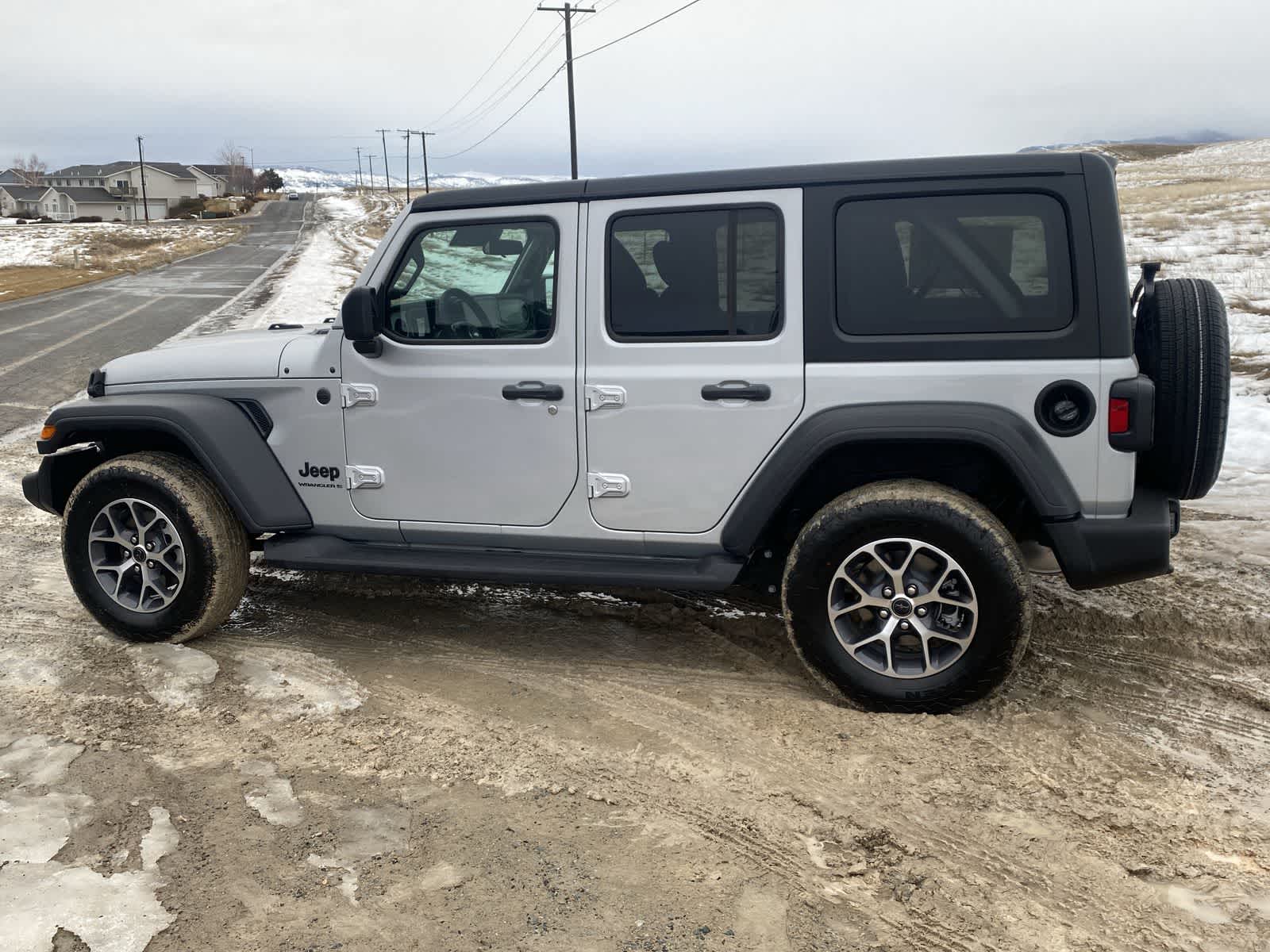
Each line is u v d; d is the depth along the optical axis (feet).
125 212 464.65
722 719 11.49
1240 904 8.04
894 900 8.21
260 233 233.55
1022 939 7.71
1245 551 16.94
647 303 11.82
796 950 7.62
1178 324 10.88
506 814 9.57
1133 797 9.64
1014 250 10.72
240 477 13.24
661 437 11.86
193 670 12.92
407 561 13.01
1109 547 10.78
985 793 9.75
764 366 11.39
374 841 9.11
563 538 12.55
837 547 11.06
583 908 8.14
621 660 13.33
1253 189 116.16
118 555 13.98
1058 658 12.93
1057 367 10.64
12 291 96.12
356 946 7.68
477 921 7.98
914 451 11.73
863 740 10.85
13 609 15.34
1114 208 10.55
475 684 12.60
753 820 9.41
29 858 8.79
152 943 7.68
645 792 9.95
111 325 62.69
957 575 10.84
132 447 14.67
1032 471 10.67
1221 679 12.28
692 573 12.01
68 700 12.12
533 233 12.26
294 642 14.05
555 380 12.16
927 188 10.86
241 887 8.41
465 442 12.66
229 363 13.66
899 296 11.04
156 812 9.57
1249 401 27.84
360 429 13.12
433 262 12.69
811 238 11.17
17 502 22.25
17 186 472.85
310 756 10.72
